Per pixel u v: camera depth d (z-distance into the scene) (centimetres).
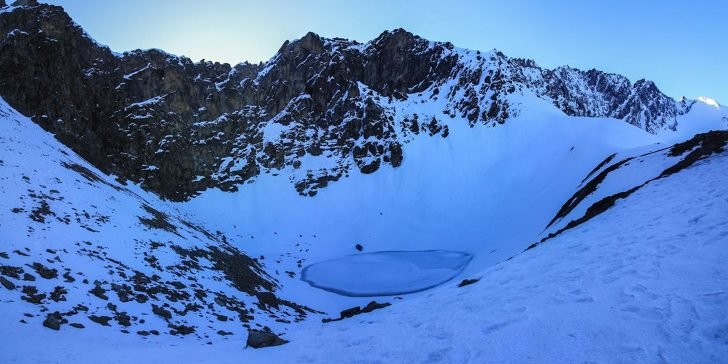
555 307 1062
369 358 1109
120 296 2306
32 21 7694
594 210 2842
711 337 746
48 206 3067
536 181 9144
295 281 5675
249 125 10794
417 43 14200
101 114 8281
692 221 1486
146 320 2169
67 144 6806
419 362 1002
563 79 18525
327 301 4909
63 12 8169
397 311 1612
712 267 1019
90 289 2239
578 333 895
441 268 6175
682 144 3678
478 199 9188
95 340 1702
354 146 11019
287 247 7794
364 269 6412
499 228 7775
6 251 2200
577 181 7469
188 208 8544
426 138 11531
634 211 2061
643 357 747
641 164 4050
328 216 9144
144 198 6894
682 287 963
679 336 776
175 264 3375
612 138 8425
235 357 1344
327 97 11912
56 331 1673
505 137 11181
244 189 9538
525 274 1546
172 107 9506
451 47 14338
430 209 9056
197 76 10794
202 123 9944
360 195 9844
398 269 6331
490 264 5366
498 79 12700
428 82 13638
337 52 12600
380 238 8244
